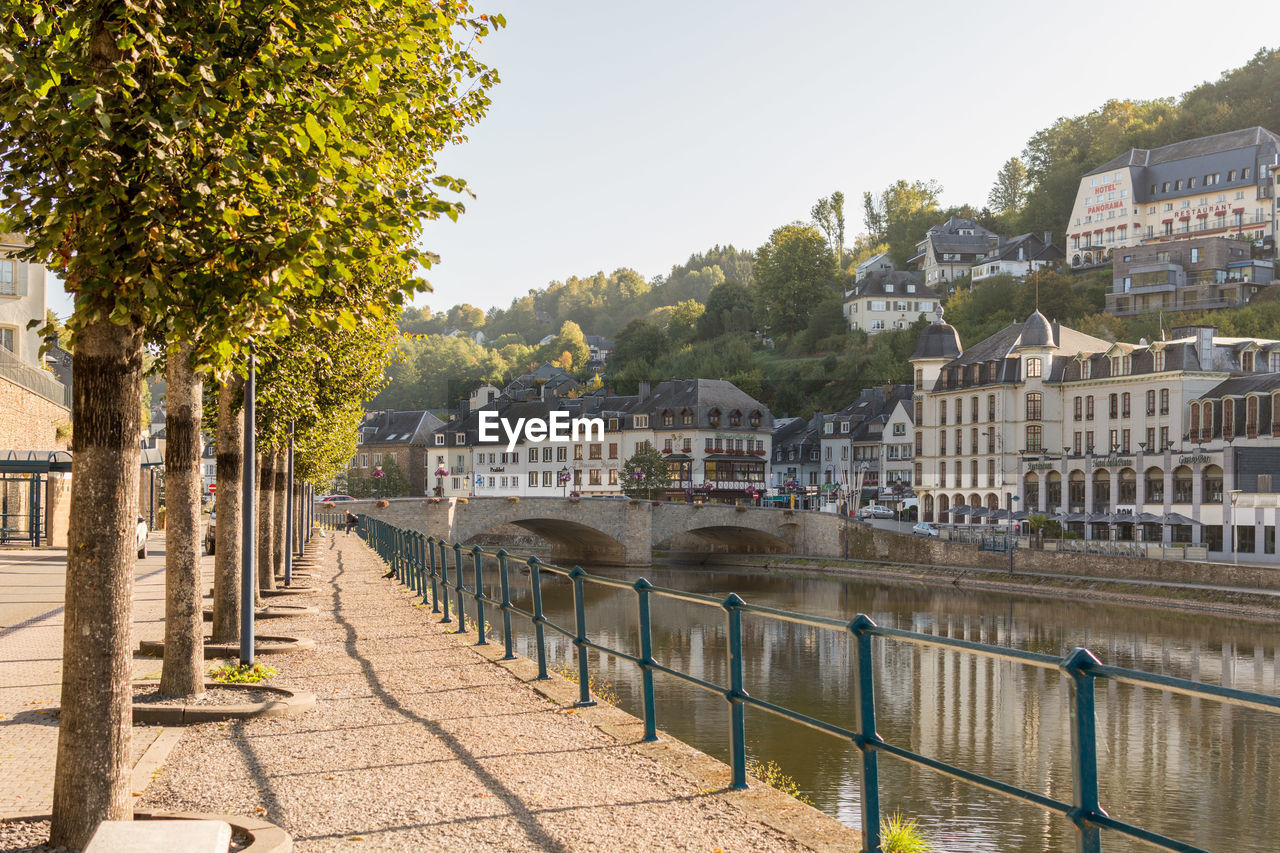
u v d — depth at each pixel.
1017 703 30.69
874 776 6.31
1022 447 89.19
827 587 70.19
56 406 48.03
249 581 13.74
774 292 174.12
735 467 111.69
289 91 6.55
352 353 24.05
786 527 88.62
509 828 7.06
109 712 6.20
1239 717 29.41
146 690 11.59
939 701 30.91
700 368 151.12
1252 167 137.62
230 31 6.41
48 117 5.62
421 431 138.88
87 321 5.93
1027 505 88.50
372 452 142.12
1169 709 30.70
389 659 15.06
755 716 26.70
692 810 7.49
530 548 102.38
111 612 6.20
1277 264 129.25
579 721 10.66
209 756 9.13
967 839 18.58
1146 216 148.62
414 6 8.26
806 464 125.25
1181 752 25.50
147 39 5.74
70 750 6.14
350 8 7.19
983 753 25.28
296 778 8.38
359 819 7.26
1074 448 87.00
